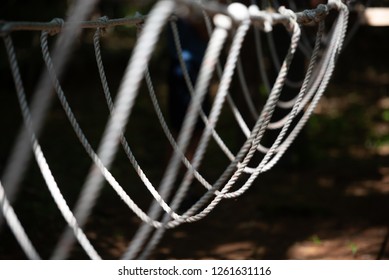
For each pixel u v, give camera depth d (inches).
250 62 341.7
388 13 295.6
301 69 359.3
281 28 344.8
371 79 705.6
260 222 308.8
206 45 327.6
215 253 271.9
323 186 368.5
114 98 627.8
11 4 430.0
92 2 57.0
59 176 360.2
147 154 431.2
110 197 340.2
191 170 77.8
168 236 289.1
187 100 330.0
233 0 289.6
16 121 493.4
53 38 533.3
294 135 145.7
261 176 380.5
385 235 290.7
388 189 362.3
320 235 292.4
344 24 159.0
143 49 57.7
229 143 457.1
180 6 67.6
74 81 702.5
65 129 490.9
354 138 485.7
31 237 271.7
